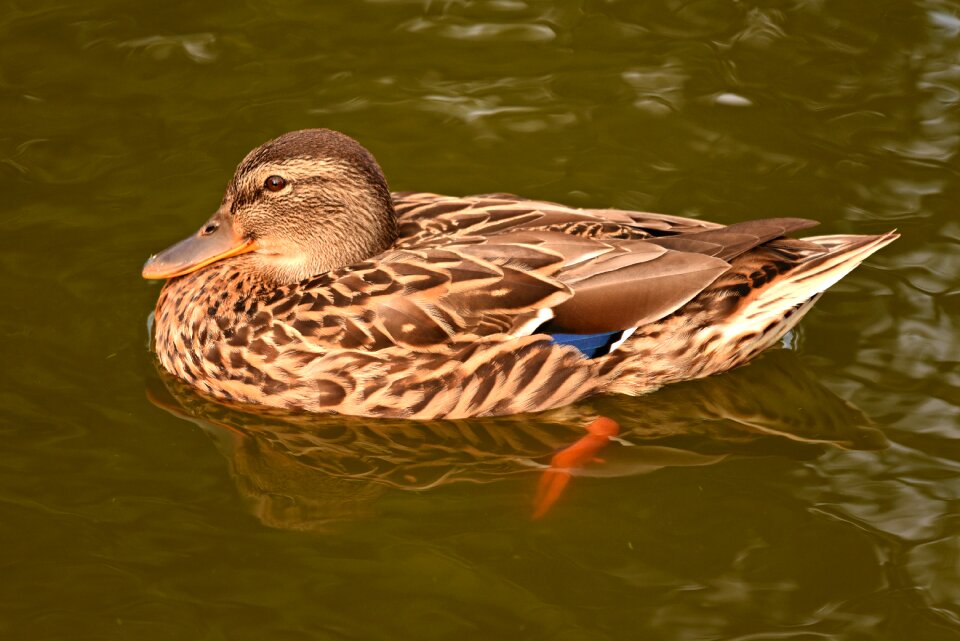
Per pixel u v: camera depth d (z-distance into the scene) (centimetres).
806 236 1431
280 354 1225
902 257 1418
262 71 1688
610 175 1538
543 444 1267
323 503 1164
